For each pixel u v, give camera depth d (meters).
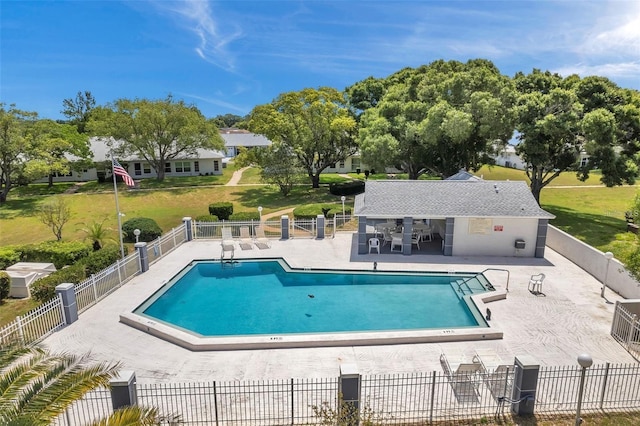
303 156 42.81
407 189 20.88
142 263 18.09
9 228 30.70
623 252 12.27
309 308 14.89
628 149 29.95
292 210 34.78
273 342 11.62
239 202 39.22
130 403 7.72
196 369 10.59
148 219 26.11
